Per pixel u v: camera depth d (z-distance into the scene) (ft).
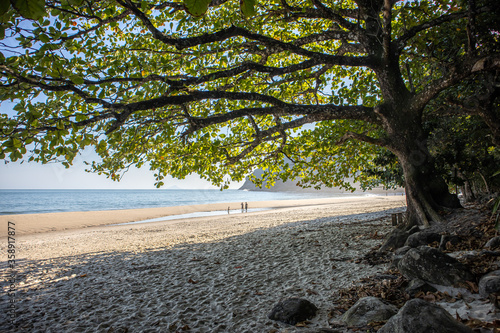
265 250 33.22
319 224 53.62
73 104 20.42
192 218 101.30
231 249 35.94
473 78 26.81
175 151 30.55
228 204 177.27
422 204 26.94
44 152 18.89
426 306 11.37
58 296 23.49
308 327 14.61
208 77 23.44
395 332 11.05
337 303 16.94
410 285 16.25
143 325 17.03
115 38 30.22
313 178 38.37
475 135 33.09
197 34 30.07
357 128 36.50
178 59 28.55
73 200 283.18
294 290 19.97
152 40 28.58
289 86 35.76
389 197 199.41
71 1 9.46
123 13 20.35
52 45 15.07
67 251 45.80
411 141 27.17
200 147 29.07
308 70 32.65
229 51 29.25
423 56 29.71
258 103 33.17
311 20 36.40
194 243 44.14
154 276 26.91
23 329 17.63
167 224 84.07
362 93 34.63
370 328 12.96
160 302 20.40
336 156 38.52
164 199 314.35
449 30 27.96
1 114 16.22
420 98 25.82
